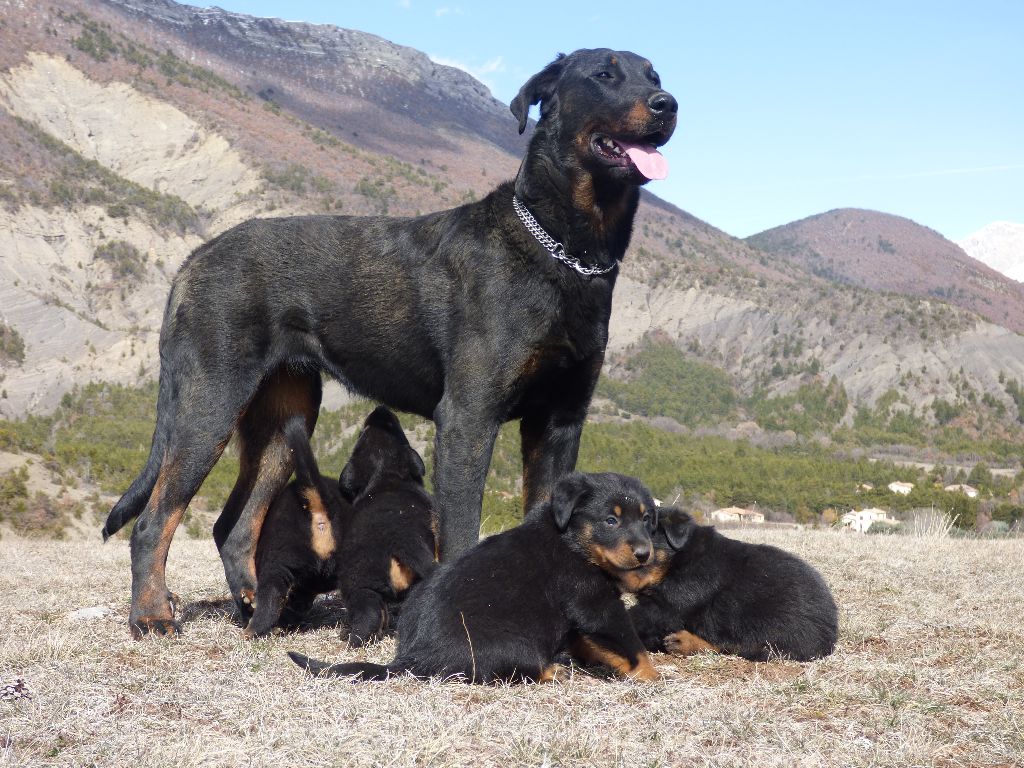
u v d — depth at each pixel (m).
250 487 2.32
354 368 2.26
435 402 2.22
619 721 1.67
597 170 2.11
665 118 2.09
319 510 2.17
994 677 1.87
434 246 2.17
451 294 2.14
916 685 1.84
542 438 2.20
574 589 1.92
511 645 1.84
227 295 2.22
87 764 1.52
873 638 2.12
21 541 4.84
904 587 2.53
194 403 2.21
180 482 2.20
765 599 2.04
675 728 1.66
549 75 2.19
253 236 2.25
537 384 2.13
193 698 1.72
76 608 2.36
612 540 1.91
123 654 1.98
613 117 2.09
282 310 2.25
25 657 1.90
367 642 2.03
